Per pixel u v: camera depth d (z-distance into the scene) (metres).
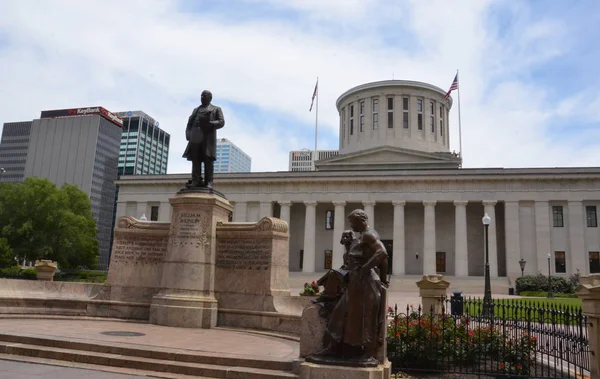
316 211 72.12
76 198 74.31
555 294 50.78
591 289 10.77
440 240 68.12
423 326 12.76
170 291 15.51
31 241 66.81
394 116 80.25
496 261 60.22
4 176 151.12
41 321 15.01
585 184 60.53
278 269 15.65
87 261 72.69
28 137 152.75
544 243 60.00
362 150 76.19
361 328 8.70
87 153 146.50
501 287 56.56
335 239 64.50
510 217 61.12
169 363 10.11
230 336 13.57
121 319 16.17
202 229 15.89
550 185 61.16
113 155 156.12
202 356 10.30
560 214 61.47
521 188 61.66
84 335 12.16
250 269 15.66
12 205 67.81
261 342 12.70
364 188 65.06
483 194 62.09
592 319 10.90
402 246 62.78
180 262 15.63
